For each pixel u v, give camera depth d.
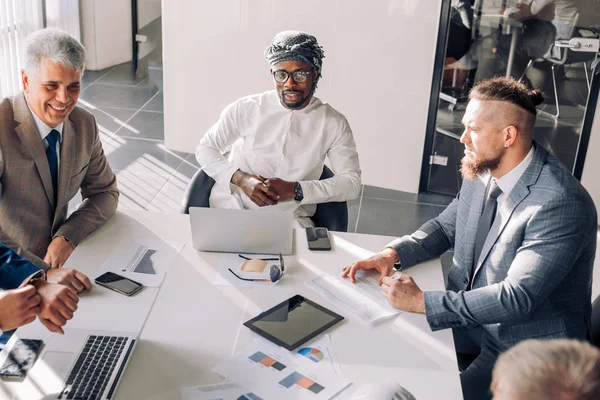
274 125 3.14
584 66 4.50
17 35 5.67
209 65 5.11
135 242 2.57
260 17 4.84
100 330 2.02
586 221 2.18
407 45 4.60
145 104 6.55
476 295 2.18
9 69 5.60
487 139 2.24
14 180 2.52
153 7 7.55
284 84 3.01
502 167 2.29
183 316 2.13
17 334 1.98
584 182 4.77
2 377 1.80
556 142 4.73
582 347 0.96
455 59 4.62
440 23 4.53
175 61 5.18
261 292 2.29
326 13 4.68
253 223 2.46
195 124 5.34
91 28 7.36
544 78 4.59
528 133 2.23
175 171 5.12
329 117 3.13
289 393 1.81
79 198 4.48
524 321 2.25
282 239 2.51
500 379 0.96
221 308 2.18
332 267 2.48
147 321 2.10
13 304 1.91
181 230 2.69
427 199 4.95
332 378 1.88
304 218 3.13
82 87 6.91
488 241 2.36
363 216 4.64
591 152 4.68
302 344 2.01
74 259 2.42
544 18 4.45
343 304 2.24
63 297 2.00
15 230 2.57
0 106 2.49
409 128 4.83
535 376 0.92
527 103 2.21
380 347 2.03
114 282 2.28
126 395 1.79
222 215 2.45
